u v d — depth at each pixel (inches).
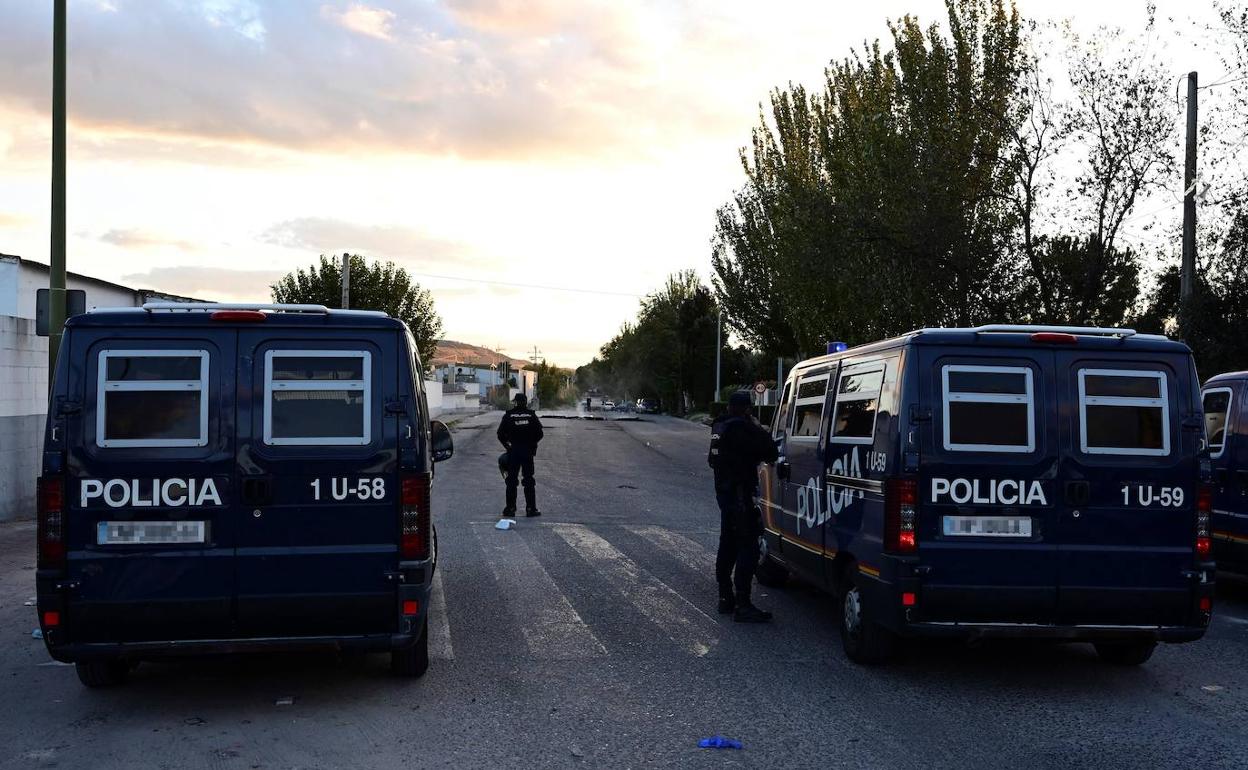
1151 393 250.2
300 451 222.1
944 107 802.8
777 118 1289.4
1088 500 245.4
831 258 857.5
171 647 217.5
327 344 225.0
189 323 221.3
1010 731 216.5
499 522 535.5
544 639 294.4
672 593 363.9
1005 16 783.1
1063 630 243.3
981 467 244.5
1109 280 722.8
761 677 257.4
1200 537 247.4
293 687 247.0
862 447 270.7
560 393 5605.3
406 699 236.8
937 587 241.6
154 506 217.8
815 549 309.3
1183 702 240.2
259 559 219.5
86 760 196.4
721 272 1568.7
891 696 241.9
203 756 198.5
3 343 527.5
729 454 322.3
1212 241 661.3
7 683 251.4
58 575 213.9
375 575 223.0
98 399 218.1
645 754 200.4
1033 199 748.0
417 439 226.8
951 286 753.0
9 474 537.6
